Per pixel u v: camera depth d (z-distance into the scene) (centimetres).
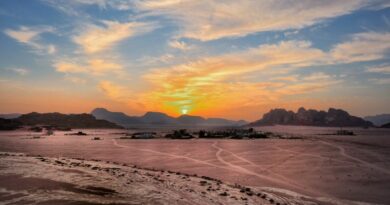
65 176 2559
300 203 2344
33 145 9250
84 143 10481
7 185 2186
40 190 2067
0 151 6844
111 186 2270
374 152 6925
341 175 3734
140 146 8919
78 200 1845
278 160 5297
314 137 15275
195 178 3095
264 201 2255
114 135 18150
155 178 2833
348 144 9800
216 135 15425
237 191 2523
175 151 7150
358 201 2497
